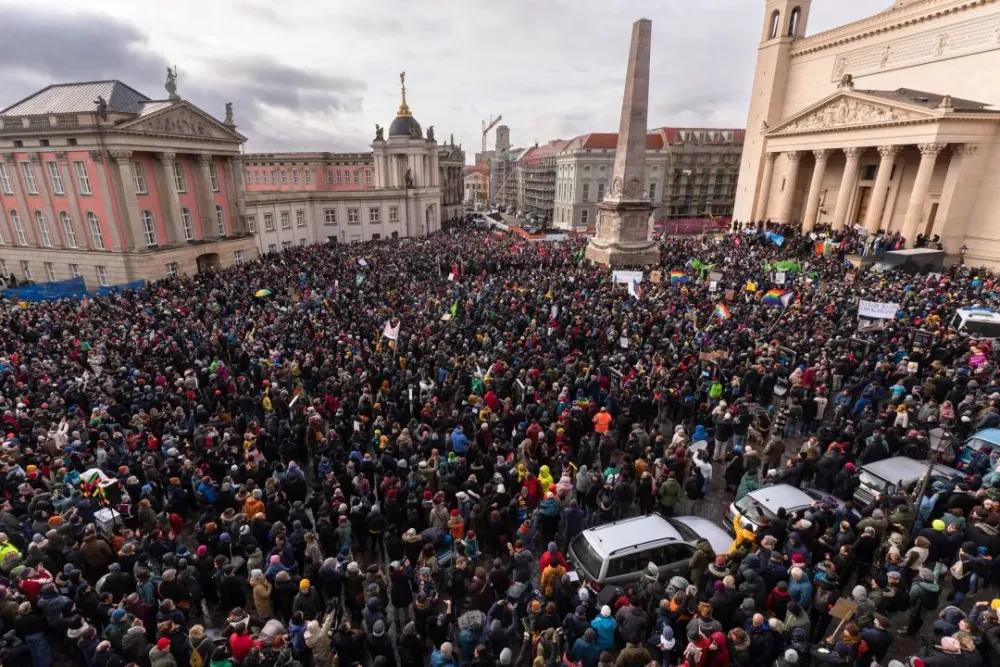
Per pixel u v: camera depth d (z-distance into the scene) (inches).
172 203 1830.7
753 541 420.5
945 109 1574.8
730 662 331.6
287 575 391.5
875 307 837.2
